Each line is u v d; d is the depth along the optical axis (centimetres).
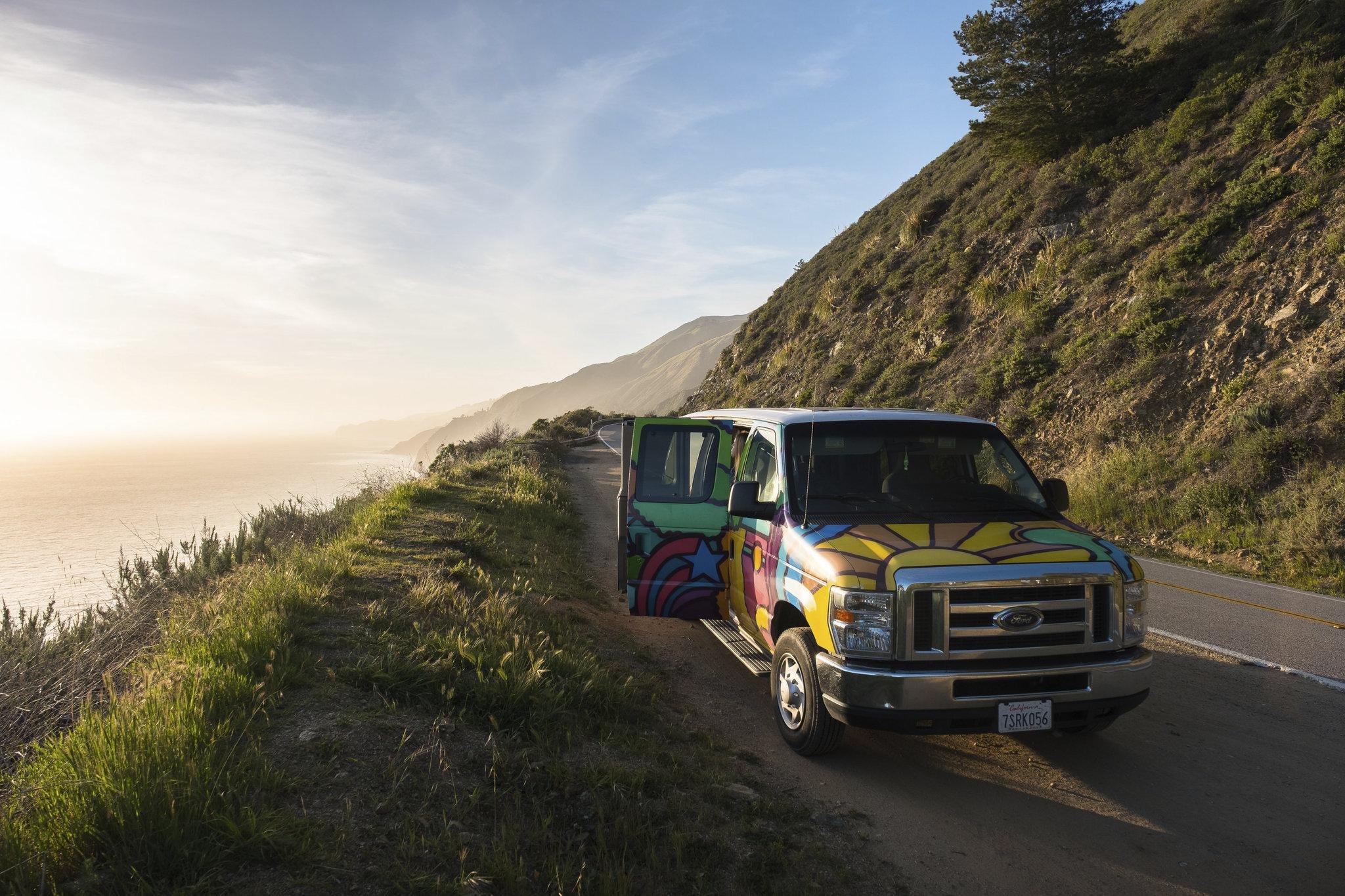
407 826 338
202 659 458
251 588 631
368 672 477
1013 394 1928
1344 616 824
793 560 478
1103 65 2472
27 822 297
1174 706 571
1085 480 1501
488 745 420
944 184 3447
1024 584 410
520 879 313
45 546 5634
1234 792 438
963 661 405
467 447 2883
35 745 362
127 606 709
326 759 378
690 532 626
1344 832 395
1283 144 1802
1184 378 1548
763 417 600
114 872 277
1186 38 2597
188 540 993
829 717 450
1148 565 1122
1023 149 2673
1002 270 2430
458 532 1002
